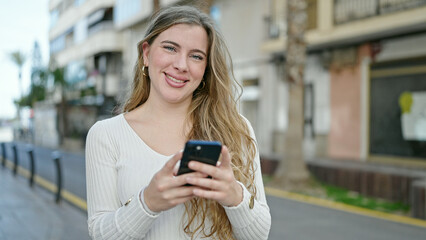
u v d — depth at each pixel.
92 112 32.94
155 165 1.50
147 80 1.71
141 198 1.29
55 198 8.61
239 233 1.42
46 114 35.94
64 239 5.39
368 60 13.62
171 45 1.52
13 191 9.40
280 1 16.28
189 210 1.46
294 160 10.45
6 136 54.12
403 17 11.66
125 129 1.56
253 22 17.77
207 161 1.24
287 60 10.58
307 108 15.77
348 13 13.55
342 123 14.45
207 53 1.58
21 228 5.91
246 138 1.62
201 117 1.60
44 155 21.33
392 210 8.03
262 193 1.58
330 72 14.88
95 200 1.51
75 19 37.72
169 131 1.59
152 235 1.46
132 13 26.92
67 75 33.16
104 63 31.91
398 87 12.84
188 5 1.74
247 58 18.20
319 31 14.16
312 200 8.91
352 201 8.74
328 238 5.97
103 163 1.53
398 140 12.82
